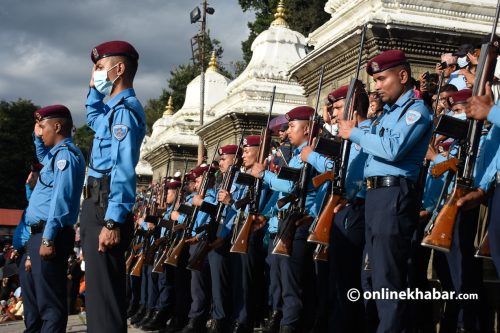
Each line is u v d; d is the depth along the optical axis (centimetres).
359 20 1086
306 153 676
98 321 555
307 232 709
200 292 912
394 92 560
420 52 1034
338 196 613
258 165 771
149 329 1081
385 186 538
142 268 1213
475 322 616
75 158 674
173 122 2441
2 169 5200
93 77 607
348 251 630
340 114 684
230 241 859
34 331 738
